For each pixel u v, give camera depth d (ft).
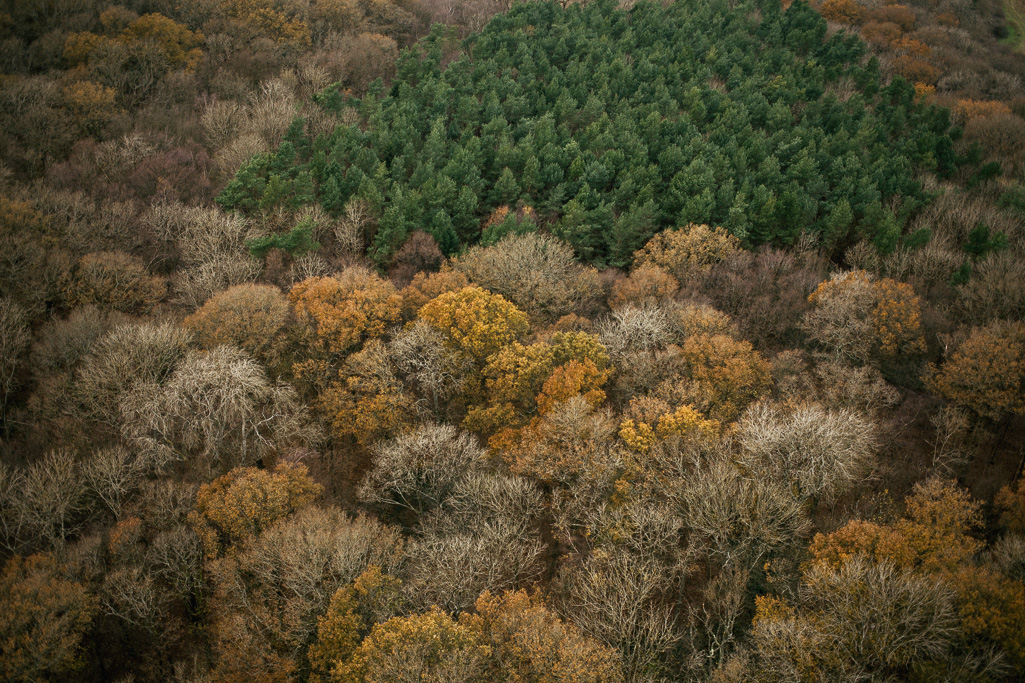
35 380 179.83
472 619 114.32
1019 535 137.18
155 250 230.27
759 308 220.23
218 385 155.33
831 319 199.52
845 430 145.48
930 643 106.11
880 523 142.61
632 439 149.89
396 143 299.58
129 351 166.50
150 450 149.38
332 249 248.32
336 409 175.73
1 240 190.39
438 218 251.80
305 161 291.99
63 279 195.62
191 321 185.88
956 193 290.97
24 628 116.57
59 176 239.91
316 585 124.77
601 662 105.29
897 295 203.51
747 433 150.10
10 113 266.16
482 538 128.47
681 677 117.19
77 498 143.02
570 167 300.81
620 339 194.80
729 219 261.85
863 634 107.14
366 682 103.81
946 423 170.71
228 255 220.23
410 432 167.12
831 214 269.23
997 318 193.57
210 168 270.26
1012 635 104.27
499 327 187.42
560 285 222.28
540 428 155.94
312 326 191.93
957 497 140.77
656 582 120.67
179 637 134.41
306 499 145.38
